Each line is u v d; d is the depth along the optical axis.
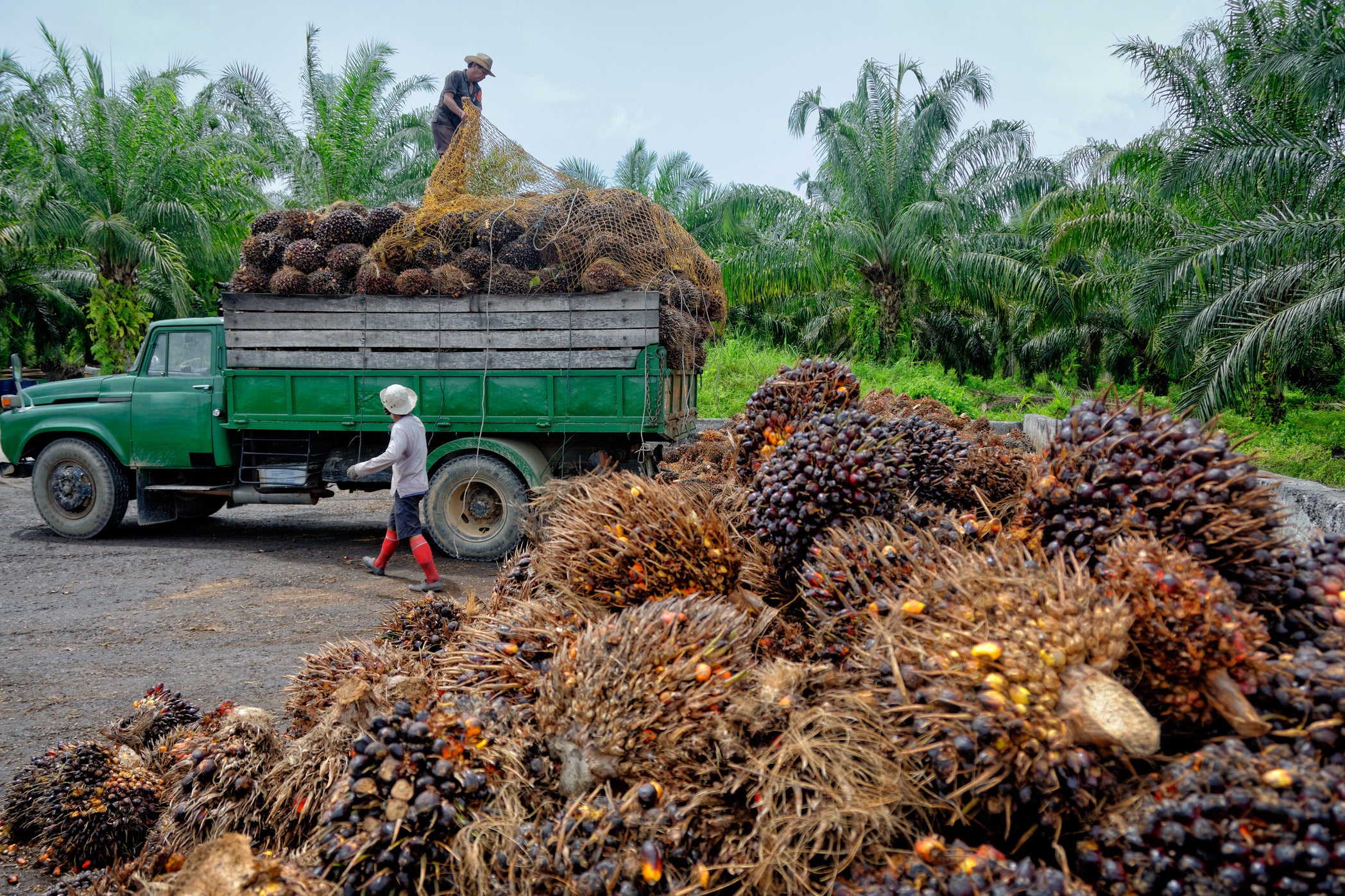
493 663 2.35
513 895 1.79
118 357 20.25
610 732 1.88
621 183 26.11
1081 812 1.63
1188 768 1.58
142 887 1.96
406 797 1.88
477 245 7.39
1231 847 1.42
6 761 3.58
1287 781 1.47
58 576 7.06
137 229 20.06
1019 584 1.82
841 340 24.98
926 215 18.33
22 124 19.88
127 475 8.78
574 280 7.24
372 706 2.13
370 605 6.16
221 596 6.39
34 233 19.19
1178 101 12.93
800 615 2.59
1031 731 1.58
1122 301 19.11
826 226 19.25
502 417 7.40
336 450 8.05
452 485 7.57
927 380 17.47
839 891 1.64
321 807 2.06
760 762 1.81
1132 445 2.10
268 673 4.70
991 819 1.71
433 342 7.43
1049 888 1.49
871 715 1.81
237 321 7.76
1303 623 1.87
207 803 2.27
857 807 1.68
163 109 20.23
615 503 2.54
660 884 1.75
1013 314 27.88
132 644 5.23
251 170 23.06
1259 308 9.80
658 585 2.42
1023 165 18.42
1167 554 1.82
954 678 1.71
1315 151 9.96
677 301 7.62
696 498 2.65
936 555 2.28
